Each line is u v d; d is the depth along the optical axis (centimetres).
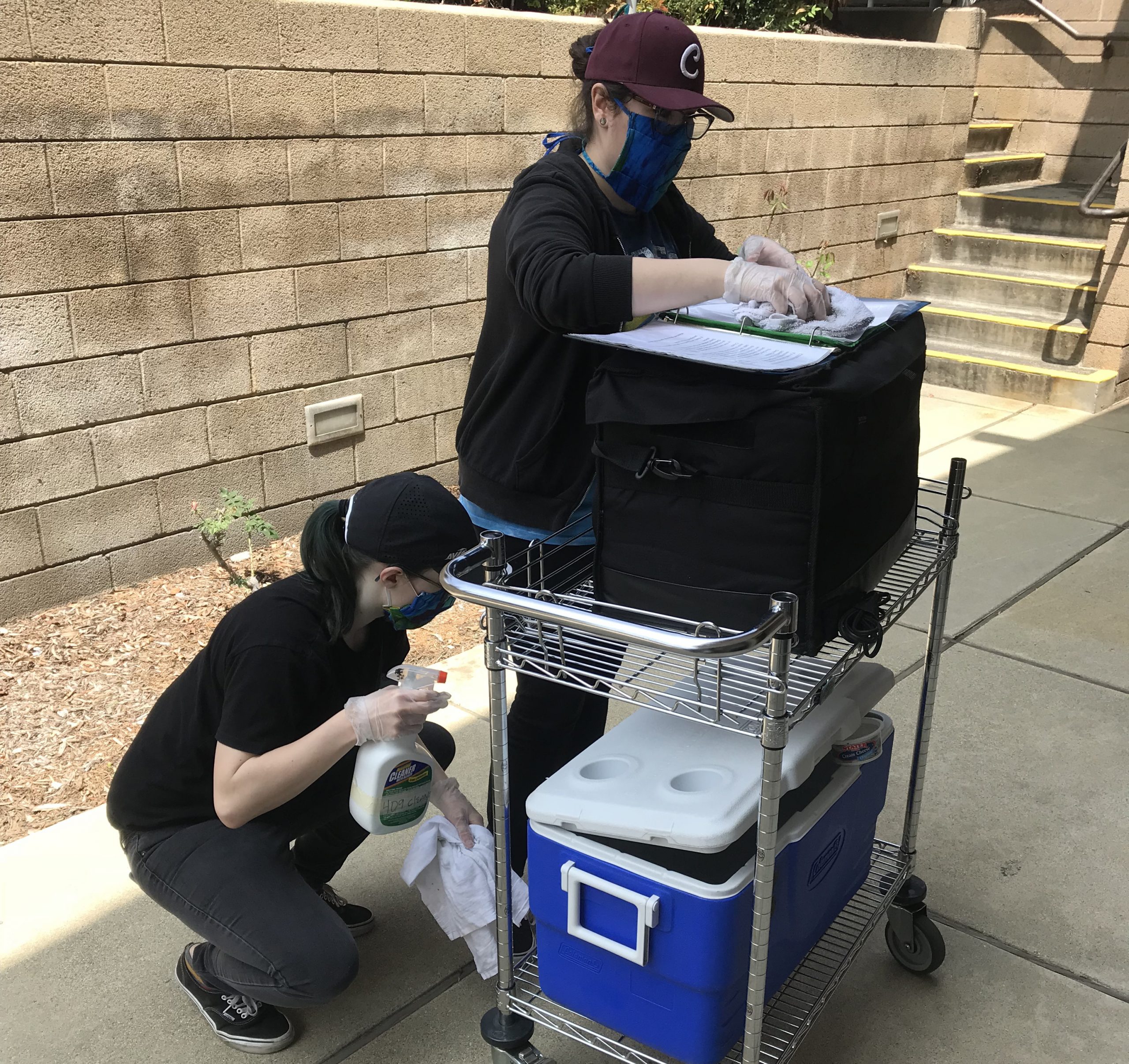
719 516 158
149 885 200
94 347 352
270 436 409
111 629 355
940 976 226
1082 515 474
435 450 468
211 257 373
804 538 154
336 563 181
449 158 432
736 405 150
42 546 356
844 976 222
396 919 242
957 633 374
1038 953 232
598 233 189
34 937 234
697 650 142
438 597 185
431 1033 212
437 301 447
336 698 194
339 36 386
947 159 719
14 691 321
